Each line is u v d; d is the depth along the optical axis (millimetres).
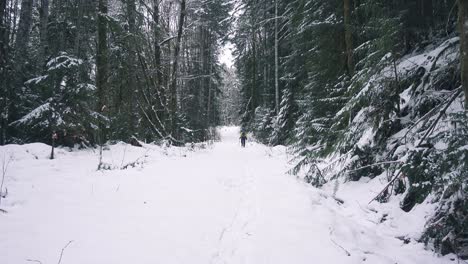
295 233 5266
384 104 7723
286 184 8531
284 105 22047
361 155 8227
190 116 30344
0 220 4883
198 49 37094
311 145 12188
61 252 4039
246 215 6258
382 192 6391
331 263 4348
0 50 10891
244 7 27672
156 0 19734
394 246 5281
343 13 11750
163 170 10242
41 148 10266
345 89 10734
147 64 19531
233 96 80562
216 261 4348
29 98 12125
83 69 11734
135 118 18984
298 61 17078
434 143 5309
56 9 13695
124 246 4398
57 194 6465
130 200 6547
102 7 13906
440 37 8734
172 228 5234
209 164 12938
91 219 5297
